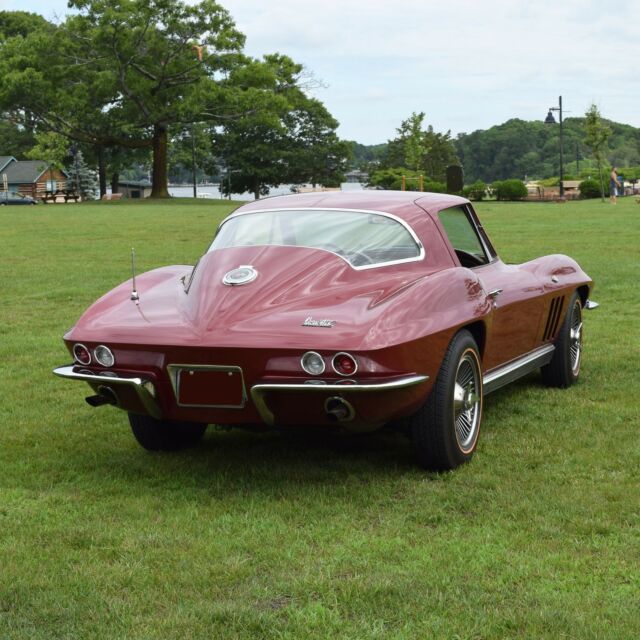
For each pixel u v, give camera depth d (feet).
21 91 207.10
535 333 20.52
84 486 15.76
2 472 16.66
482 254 19.89
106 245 66.95
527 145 596.29
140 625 10.39
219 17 210.18
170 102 217.97
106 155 310.65
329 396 14.40
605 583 11.27
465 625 10.16
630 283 40.86
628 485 15.05
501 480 15.47
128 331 15.51
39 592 11.33
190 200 211.00
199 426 18.03
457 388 16.17
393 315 14.75
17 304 38.65
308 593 11.10
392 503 14.48
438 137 362.94
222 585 11.44
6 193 254.88
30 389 23.66
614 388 22.29
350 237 16.85
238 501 14.73
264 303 15.38
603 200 160.97
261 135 332.80
